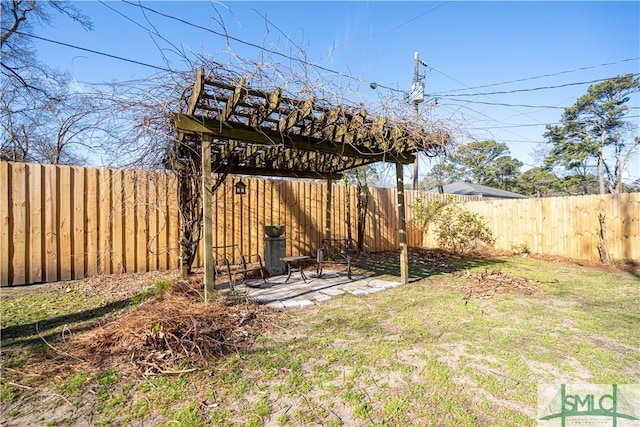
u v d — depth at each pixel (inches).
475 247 345.7
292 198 277.1
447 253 325.7
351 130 145.2
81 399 72.5
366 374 84.1
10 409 68.9
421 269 242.2
